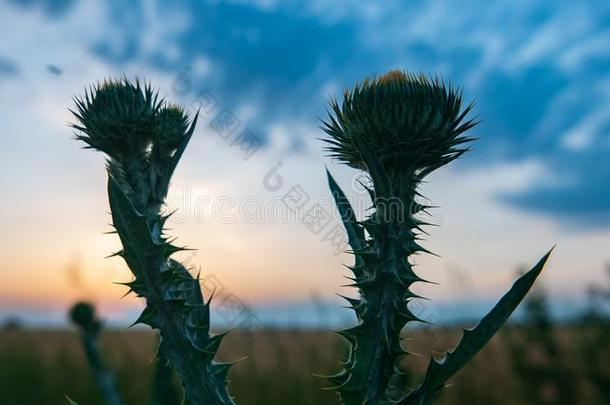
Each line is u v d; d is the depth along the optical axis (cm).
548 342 88
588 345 86
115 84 38
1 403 103
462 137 35
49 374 110
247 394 96
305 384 95
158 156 37
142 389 85
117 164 37
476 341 32
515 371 89
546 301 91
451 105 35
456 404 88
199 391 34
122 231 33
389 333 32
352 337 32
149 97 38
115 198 33
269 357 99
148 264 33
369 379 32
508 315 32
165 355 34
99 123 37
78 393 105
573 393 85
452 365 32
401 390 34
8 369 110
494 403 88
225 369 34
